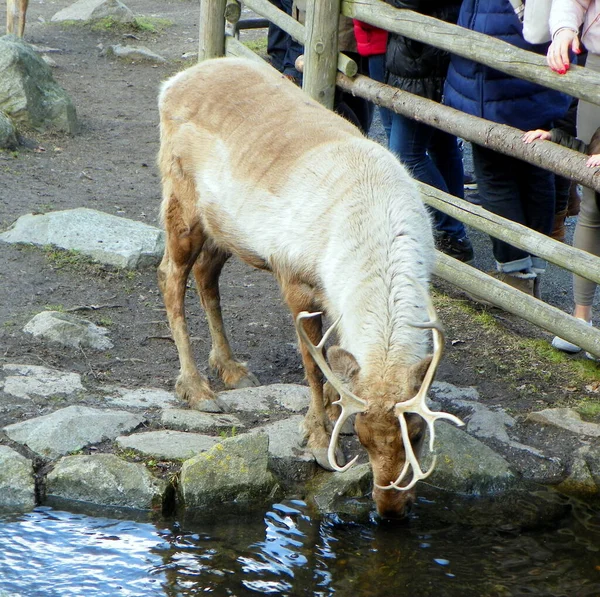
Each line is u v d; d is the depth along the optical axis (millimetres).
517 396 5281
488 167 6074
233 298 6453
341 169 4453
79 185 8258
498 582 3828
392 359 3816
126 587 3723
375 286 4066
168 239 5273
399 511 3881
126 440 4566
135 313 6047
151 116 10750
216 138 4965
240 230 4824
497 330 6059
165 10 16938
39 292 6145
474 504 4406
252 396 5133
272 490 4391
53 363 5285
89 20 14695
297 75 8344
